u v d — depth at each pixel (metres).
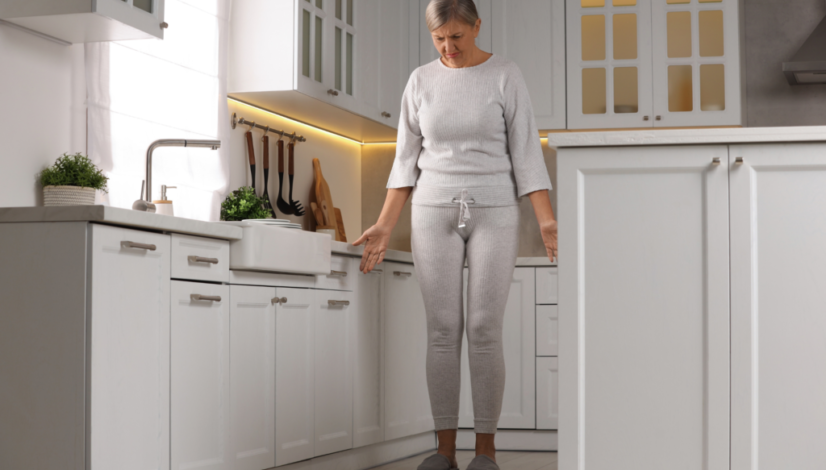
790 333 1.79
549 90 4.46
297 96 3.46
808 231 1.79
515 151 2.81
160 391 2.16
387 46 4.18
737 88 4.32
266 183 3.63
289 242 2.68
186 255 2.29
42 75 2.51
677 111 4.37
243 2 3.41
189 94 3.10
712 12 4.38
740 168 1.82
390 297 3.47
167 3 2.99
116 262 2.03
